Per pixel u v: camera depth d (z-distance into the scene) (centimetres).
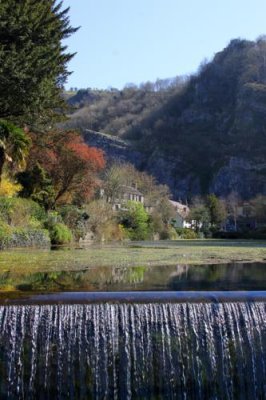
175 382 897
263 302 935
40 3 2442
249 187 14625
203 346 907
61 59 2678
